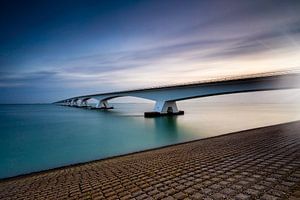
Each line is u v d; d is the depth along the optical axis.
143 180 7.59
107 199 6.15
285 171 6.58
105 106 123.19
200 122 47.72
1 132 39.19
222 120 49.84
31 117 74.31
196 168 8.34
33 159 21.00
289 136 14.60
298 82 36.31
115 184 7.61
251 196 4.92
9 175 16.00
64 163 19.20
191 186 6.15
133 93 75.69
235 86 44.72
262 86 40.84
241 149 11.69
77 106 160.88
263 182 5.78
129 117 66.56
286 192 4.93
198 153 12.20
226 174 6.95
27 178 12.34
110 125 47.59
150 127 42.88
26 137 33.91
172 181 6.91
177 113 67.12
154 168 9.46
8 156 22.30
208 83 47.88
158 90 64.06
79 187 8.02
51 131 40.03
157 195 5.80
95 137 32.94
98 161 16.17
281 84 38.31
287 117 51.66
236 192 5.27
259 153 9.98
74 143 28.77
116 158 16.19
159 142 27.55
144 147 24.69
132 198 5.86
